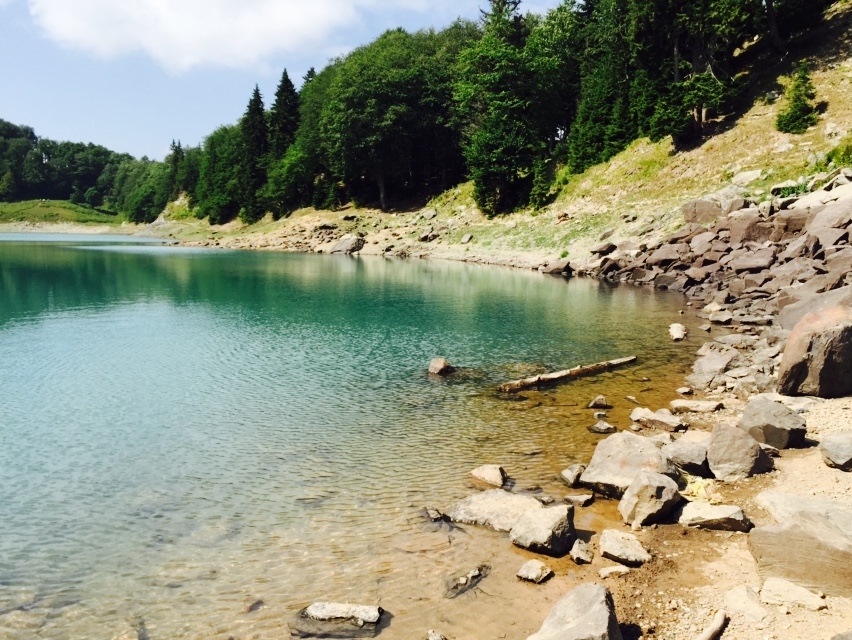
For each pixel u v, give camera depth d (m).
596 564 9.91
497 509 11.71
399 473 13.84
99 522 11.68
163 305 38.19
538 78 81.38
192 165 164.00
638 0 66.38
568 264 54.81
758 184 49.69
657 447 13.22
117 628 8.55
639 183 63.44
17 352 25.61
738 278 37.09
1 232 177.88
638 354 25.22
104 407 18.67
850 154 45.44
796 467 12.74
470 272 57.97
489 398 19.59
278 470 14.05
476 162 79.94
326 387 20.80
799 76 54.34
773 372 20.41
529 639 7.54
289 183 114.25
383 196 99.62
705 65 65.62
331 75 115.81
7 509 12.24
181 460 14.67
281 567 10.03
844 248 30.98
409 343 27.55
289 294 43.19
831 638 7.07
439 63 102.94
